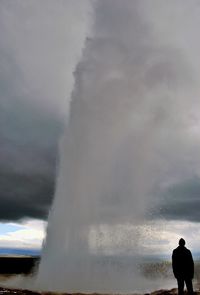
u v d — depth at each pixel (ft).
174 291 50.31
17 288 53.78
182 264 41.27
